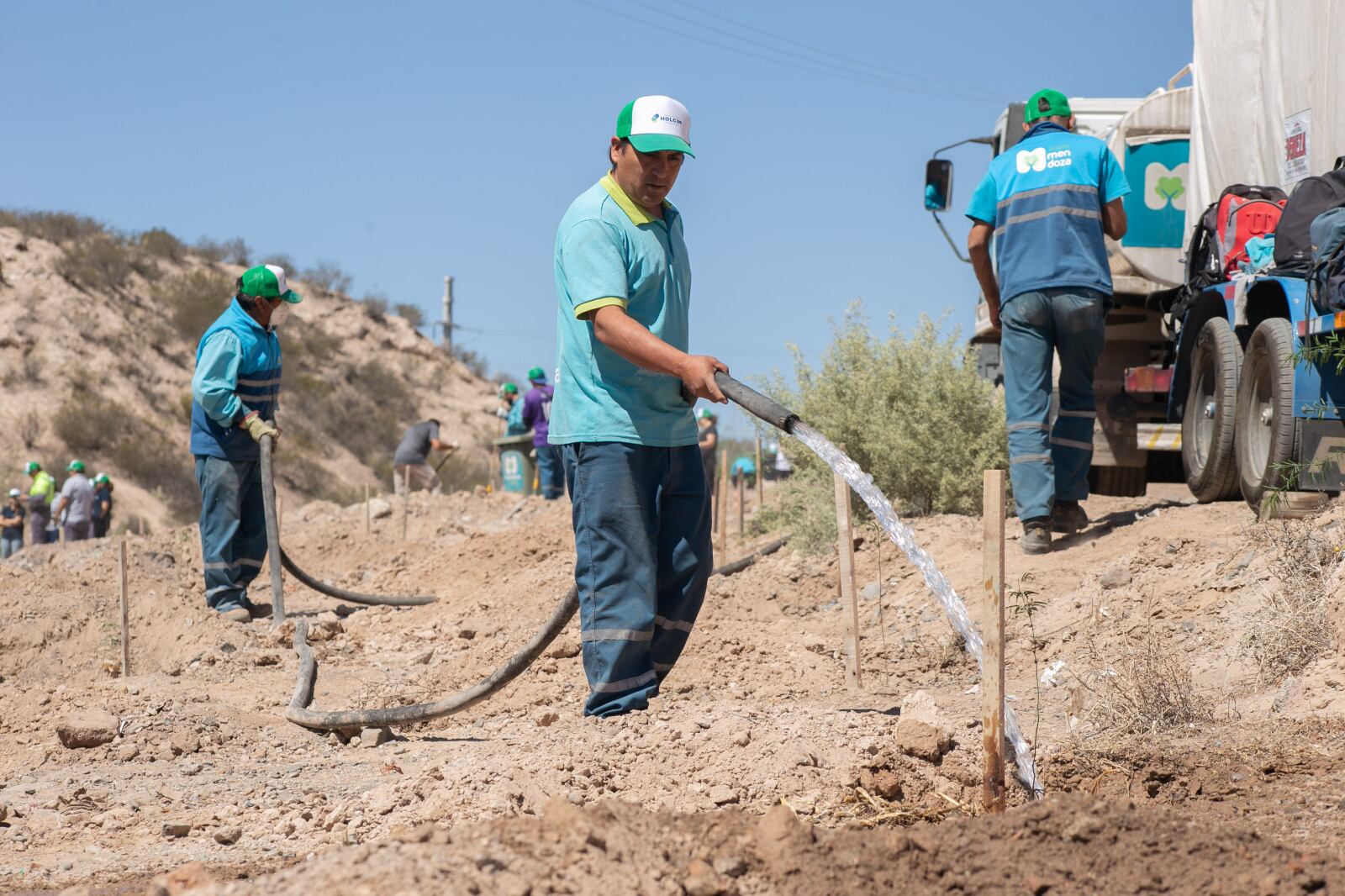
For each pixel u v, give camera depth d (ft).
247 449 34.45
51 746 19.83
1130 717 16.88
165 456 123.95
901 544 12.92
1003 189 28.71
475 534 43.27
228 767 18.67
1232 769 13.74
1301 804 12.12
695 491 16.94
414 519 58.08
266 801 16.03
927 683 22.53
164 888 9.87
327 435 139.23
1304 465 24.21
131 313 142.92
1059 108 29.01
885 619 27.71
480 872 8.78
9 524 71.97
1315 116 27.61
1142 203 35.12
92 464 119.55
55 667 29.84
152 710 21.40
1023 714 19.01
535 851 9.27
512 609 33.19
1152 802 13.05
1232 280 28.45
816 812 13.08
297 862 13.00
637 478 16.38
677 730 15.02
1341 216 23.39
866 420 38.29
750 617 30.30
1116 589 23.89
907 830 10.68
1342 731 14.71
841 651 25.40
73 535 69.15
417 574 41.57
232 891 8.78
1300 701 16.42
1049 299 27.96
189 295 147.13
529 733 17.79
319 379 147.02
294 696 22.72
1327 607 17.69
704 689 22.94
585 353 16.29
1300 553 20.03
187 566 44.16
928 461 37.11
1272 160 29.58
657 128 15.90
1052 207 27.94
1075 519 29.27
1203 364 29.86
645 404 16.33
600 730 15.47
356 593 37.76
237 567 34.73
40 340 131.95
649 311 16.65
